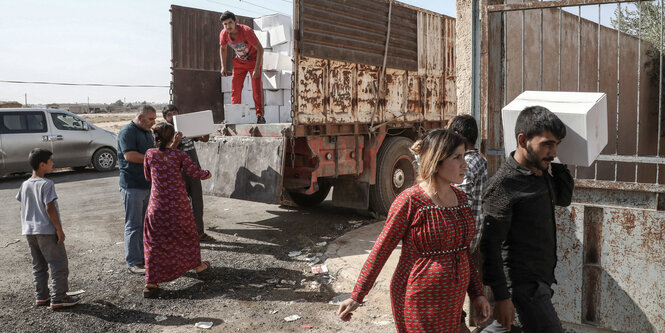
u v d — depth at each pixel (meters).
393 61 7.71
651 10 6.92
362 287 2.45
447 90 9.03
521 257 2.65
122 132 5.47
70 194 10.80
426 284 2.38
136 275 5.51
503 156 3.89
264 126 6.76
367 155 7.52
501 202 2.59
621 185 3.28
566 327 3.52
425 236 2.37
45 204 4.37
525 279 2.65
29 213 4.45
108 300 4.77
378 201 7.77
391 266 5.43
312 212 8.46
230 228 7.47
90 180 12.75
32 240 4.54
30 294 4.95
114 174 13.74
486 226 2.62
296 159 6.96
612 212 3.29
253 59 7.62
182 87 7.97
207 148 7.17
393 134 8.36
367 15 7.17
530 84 4.79
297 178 6.88
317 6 6.45
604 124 2.87
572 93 2.91
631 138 7.41
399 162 8.20
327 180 7.94
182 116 5.89
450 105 9.13
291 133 6.35
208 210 8.84
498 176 2.64
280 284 5.12
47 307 4.61
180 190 4.90
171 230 4.85
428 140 2.40
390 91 7.79
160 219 4.80
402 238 2.48
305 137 6.70
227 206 9.16
